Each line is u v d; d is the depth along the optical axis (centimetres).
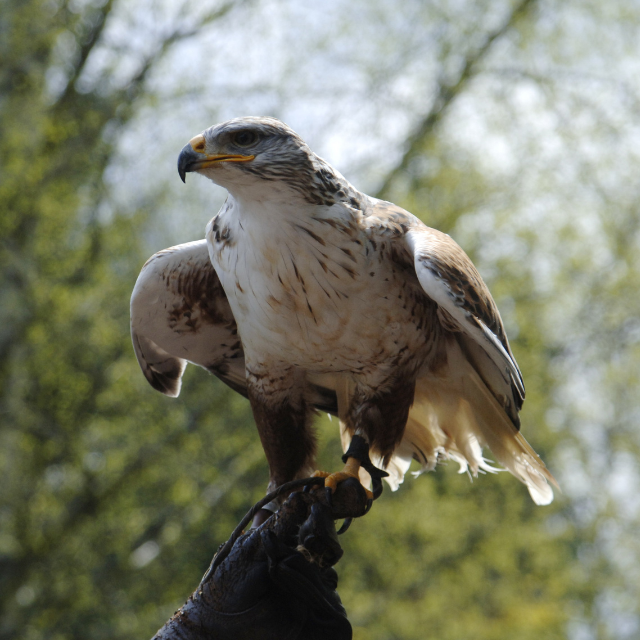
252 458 1432
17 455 1395
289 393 488
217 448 1434
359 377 466
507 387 467
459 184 1580
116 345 1385
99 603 1436
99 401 1398
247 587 377
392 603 1564
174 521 1486
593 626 2322
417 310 450
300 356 461
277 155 422
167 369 575
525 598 1759
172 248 506
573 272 1753
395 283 439
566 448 2088
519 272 1641
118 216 1412
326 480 411
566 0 1577
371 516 1466
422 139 1570
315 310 436
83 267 1412
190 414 1448
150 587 1466
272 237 429
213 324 532
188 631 375
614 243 1734
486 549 1617
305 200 426
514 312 1641
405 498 1482
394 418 470
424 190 1591
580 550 2247
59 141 1414
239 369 568
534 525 1717
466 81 1584
